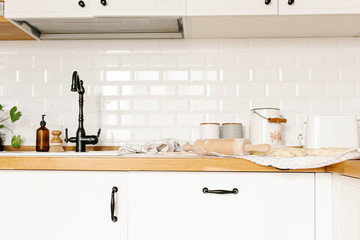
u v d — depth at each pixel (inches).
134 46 72.1
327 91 70.1
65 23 64.4
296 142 69.6
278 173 46.1
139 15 58.5
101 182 47.8
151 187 47.1
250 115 65.7
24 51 72.5
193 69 71.4
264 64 70.9
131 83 71.7
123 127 71.2
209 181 46.7
